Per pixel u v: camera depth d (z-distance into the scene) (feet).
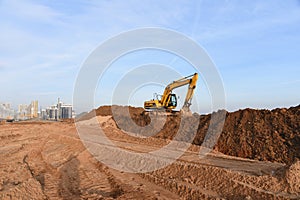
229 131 59.06
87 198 29.35
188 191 30.40
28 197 27.66
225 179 31.40
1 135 90.27
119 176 39.70
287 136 49.96
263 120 57.41
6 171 38.14
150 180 37.06
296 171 27.99
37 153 58.34
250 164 40.42
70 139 76.59
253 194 27.02
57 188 33.65
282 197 25.16
